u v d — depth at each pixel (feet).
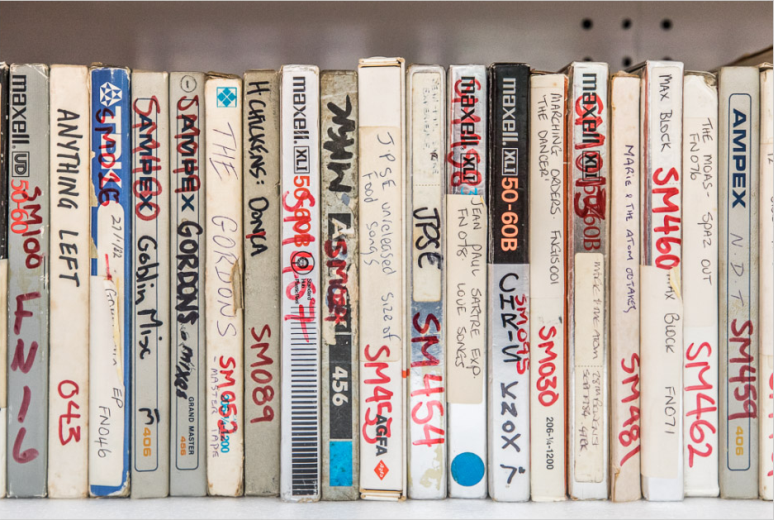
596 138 1.78
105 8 2.33
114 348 1.76
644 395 1.79
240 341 1.78
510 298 1.78
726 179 1.80
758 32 2.37
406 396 1.80
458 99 1.77
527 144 1.77
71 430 1.76
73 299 1.75
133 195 1.76
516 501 1.78
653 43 2.38
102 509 1.69
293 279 1.77
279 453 1.79
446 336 1.79
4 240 1.75
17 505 1.70
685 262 1.80
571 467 1.79
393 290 1.77
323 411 1.78
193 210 1.77
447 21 2.38
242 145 1.77
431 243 1.78
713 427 1.81
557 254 1.78
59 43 2.32
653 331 1.78
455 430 1.79
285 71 1.75
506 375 1.78
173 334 1.77
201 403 1.78
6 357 1.75
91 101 1.75
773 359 1.79
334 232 1.77
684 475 1.82
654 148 1.77
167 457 1.77
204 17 2.35
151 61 2.35
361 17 2.38
